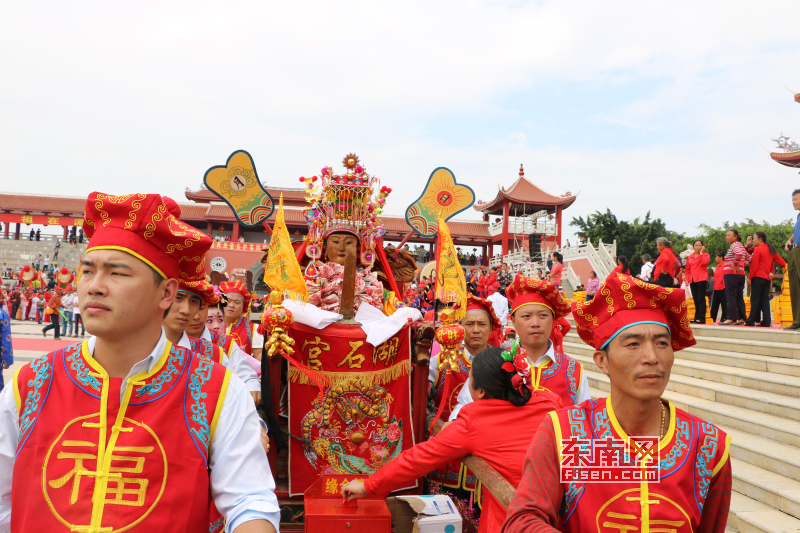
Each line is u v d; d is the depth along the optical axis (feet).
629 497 4.50
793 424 14.90
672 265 32.76
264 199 11.16
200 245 4.69
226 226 120.98
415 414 10.23
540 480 4.69
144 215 4.34
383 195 11.89
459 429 7.02
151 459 4.23
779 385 17.29
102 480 4.12
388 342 9.97
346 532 8.03
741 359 20.44
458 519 8.22
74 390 4.37
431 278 11.60
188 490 4.28
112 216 4.40
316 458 9.52
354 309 10.75
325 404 9.55
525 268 77.97
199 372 4.69
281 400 10.00
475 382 7.31
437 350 14.05
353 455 9.60
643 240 131.03
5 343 18.25
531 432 6.75
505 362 6.98
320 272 11.10
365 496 7.73
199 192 116.88
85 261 4.41
